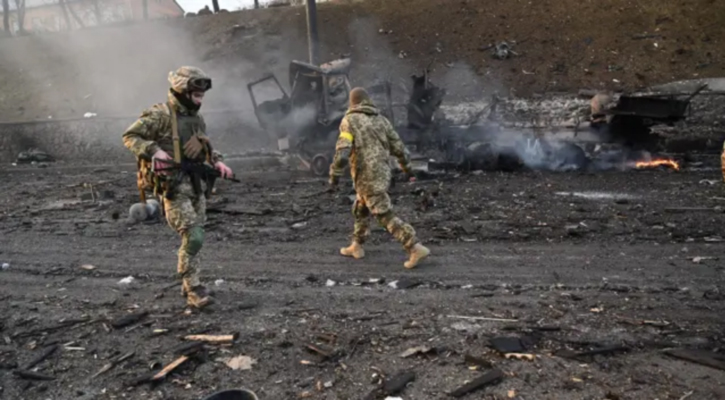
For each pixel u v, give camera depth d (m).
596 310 4.00
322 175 12.19
